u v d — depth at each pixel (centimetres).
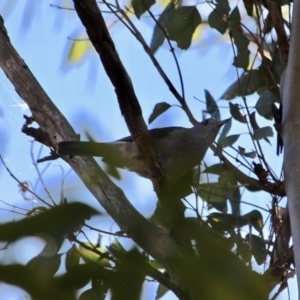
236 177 761
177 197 298
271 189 728
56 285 262
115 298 247
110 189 537
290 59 614
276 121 662
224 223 745
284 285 707
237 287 251
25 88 725
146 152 655
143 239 310
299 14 624
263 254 739
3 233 239
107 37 553
